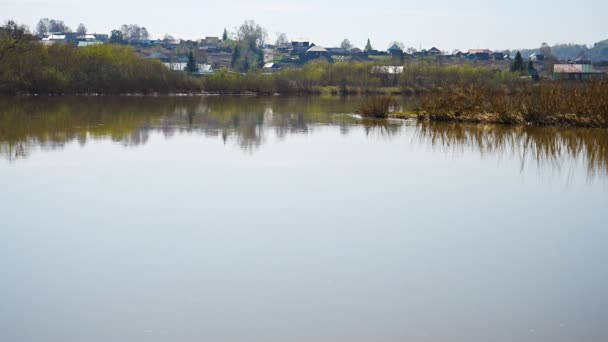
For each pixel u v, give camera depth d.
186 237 14.27
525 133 33.59
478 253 13.35
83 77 70.19
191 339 9.41
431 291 11.26
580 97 36.97
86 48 75.25
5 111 45.16
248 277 11.86
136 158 24.67
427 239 14.30
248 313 10.30
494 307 10.55
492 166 23.53
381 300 10.84
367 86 87.88
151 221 15.52
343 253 13.28
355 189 19.23
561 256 13.18
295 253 13.25
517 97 41.44
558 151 27.02
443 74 89.94
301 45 196.12
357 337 9.50
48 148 26.94
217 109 52.97
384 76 92.44
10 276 11.82
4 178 20.39
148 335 9.52
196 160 24.38
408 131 35.41
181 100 65.06
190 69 120.00
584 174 21.95
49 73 67.56
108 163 23.38
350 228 15.10
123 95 71.38
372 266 12.51
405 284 11.58
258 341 9.37
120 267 12.34
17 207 16.73
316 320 10.06
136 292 11.10
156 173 21.48
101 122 38.75
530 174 21.95
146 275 11.92
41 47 71.44
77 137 30.88
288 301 10.78
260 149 27.80
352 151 27.36
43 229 14.80
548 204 17.64
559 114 36.97
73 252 13.20
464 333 9.62
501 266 12.55
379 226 15.29
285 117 45.47
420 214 16.44
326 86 88.44
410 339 9.45
